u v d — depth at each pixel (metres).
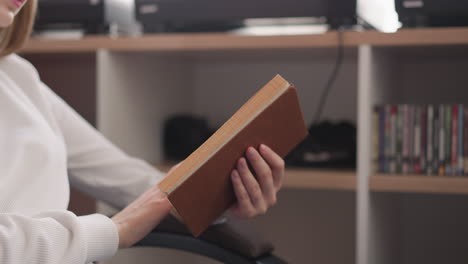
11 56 1.15
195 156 0.82
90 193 1.23
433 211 1.99
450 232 1.97
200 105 2.15
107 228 0.87
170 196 0.81
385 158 1.57
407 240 2.02
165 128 1.97
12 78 1.12
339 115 2.01
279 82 0.84
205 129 2.00
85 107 2.22
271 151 0.86
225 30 1.75
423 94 1.96
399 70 1.96
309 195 2.09
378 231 1.64
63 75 2.23
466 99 1.92
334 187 1.55
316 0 1.61
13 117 1.04
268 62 2.07
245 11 1.66
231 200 0.90
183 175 0.81
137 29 1.94
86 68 2.21
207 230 1.02
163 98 1.96
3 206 0.93
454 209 1.97
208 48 1.61
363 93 1.51
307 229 2.09
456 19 1.54
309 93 2.04
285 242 2.12
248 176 0.85
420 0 1.53
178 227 1.04
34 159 1.01
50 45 1.69
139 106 1.82
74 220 0.82
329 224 2.07
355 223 2.04
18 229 0.77
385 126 1.56
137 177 1.21
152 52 1.73
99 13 1.75
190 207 0.83
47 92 1.21
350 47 1.54
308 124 2.04
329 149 1.72
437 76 1.94
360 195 1.53
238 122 0.83
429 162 1.54
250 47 1.58
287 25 1.66
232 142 0.82
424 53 1.75
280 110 0.84
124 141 1.75
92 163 1.21
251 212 0.89
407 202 2.01
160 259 1.61
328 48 1.58
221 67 2.12
